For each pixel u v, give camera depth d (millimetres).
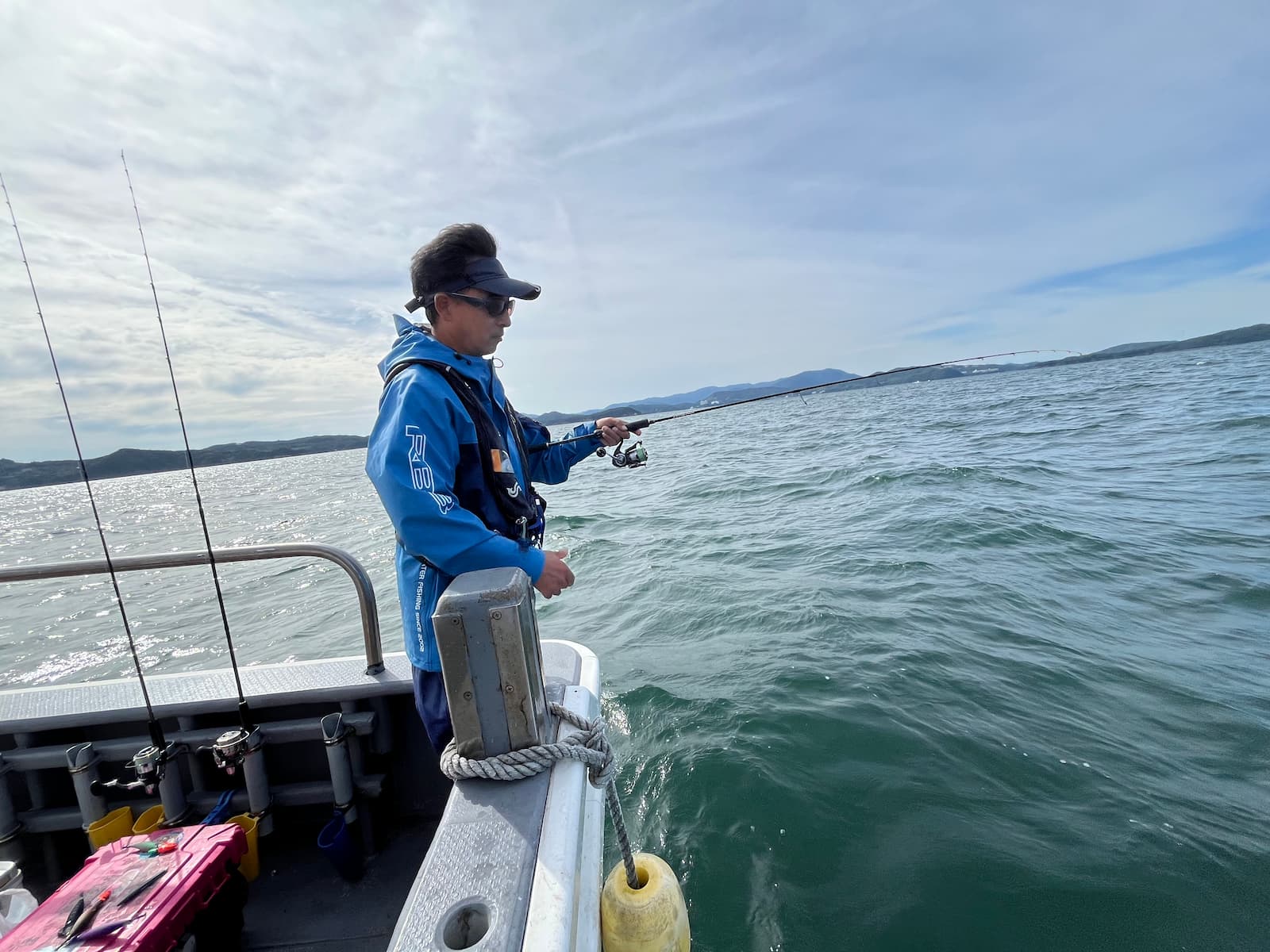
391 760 2008
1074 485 9523
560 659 1685
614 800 1211
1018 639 4312
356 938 1657
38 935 1262
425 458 1160
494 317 1432
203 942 1430
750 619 5246
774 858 2635
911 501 9367
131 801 1969
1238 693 3434
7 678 6461
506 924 785
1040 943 2156
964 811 2752
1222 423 14445
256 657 6277
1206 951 2078
